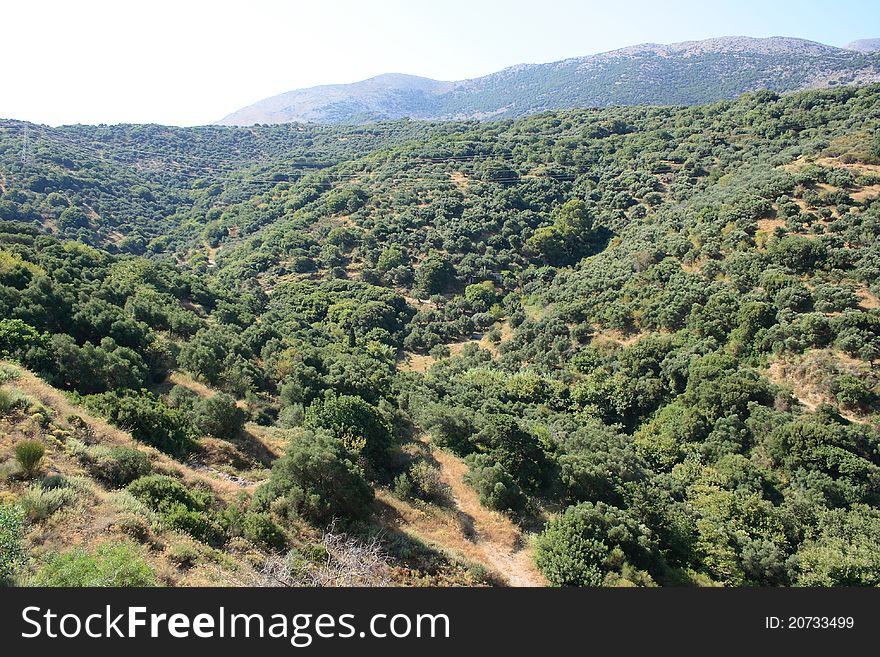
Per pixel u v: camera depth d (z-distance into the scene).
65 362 20.30
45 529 10.05
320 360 37.31
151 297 37.75
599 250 70.44
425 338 59.78
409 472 23.78
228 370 28.41
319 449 17.41
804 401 34.25
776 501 28.70
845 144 58.16
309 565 13.00
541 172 91.44
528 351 50.91
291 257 72.38
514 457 26.28
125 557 9.34
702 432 35.03
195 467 17.80
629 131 103.50
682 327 44.53
